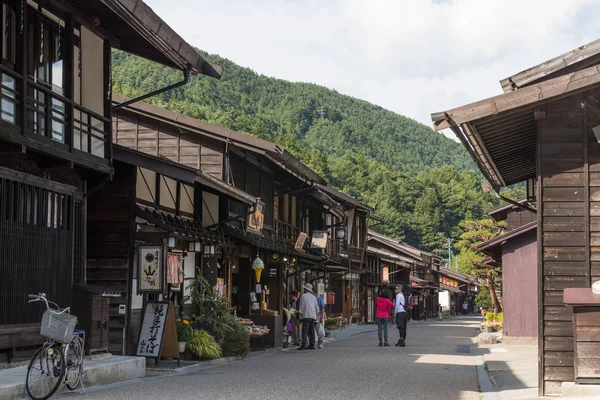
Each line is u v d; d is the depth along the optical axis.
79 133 14.56
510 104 11.03
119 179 17.70
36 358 10.59
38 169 13.72
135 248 17.62
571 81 11.01
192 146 25.52
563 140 11.78
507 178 18.75
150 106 25.55
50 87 13.67
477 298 64.44
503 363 17.75
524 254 27.48
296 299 26.62
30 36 13.12
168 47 14.62
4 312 11.74
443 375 15.41
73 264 14.47
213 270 22.53
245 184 26.92
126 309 17.33
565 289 11.01
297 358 20.05
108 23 15.59
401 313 26.22
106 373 13.10
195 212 21.61
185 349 17.92
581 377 10.91
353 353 22.20
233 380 13.88
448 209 144.25
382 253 55.28
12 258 11.98
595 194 11.68
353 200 39.22
